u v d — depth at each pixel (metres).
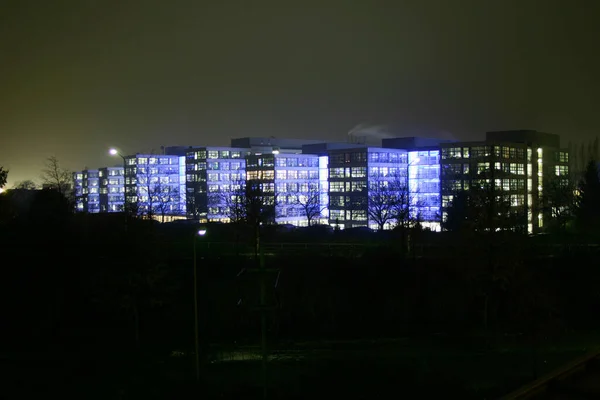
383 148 136.00
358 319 52.59
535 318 42.84
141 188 163.75
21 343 48.53
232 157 159.75
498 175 101.12
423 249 62.81
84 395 35.59
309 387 37.53
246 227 71.25
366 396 35.94
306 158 145.25
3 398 35.41
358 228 85.62
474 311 53.00
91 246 59.91
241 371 41.44
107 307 52.72
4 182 65.62
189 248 65.81
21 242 61.12
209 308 52.53
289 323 52.44
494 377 39.62
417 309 53.34
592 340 47.62
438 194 129.88
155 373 40.91
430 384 37.84
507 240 47.16
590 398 11.18
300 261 57.12
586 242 68.81
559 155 140.88
